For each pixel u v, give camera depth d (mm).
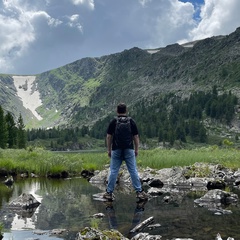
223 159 10758
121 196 4863
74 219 3205
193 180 6770
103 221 3109
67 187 6023
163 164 10211
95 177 7398
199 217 3260
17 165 8875
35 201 4078
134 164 4469
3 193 5129
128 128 4406
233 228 2793
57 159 9328
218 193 4402
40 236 2574
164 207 3869
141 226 2846
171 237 2531
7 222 3084
